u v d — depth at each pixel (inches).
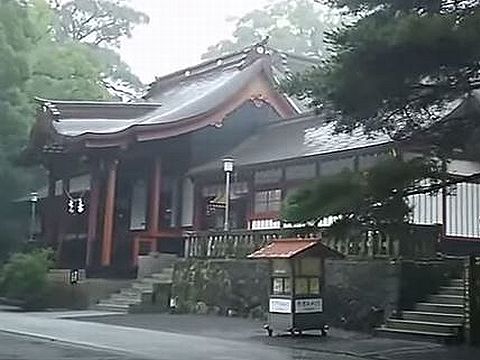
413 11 534.3
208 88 1390.3
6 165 1561.3
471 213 967.6
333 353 632.4
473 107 624.1
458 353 632.4
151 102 1476.4
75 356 593.0
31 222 1609.3
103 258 1226.0
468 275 697.6
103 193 1294.3
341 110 546.9
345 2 567.2
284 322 738.2
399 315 754.2
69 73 1812.3
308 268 742.5
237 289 952.3
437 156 580.7
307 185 527.5
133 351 625.6
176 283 1046.4
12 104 1558.8
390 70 515.5
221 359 581.6
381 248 797.9
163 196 1359.5
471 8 522.9
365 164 976.9
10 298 1187.3
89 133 1213.7
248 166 1151.6
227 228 1128.8
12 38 1560.0
